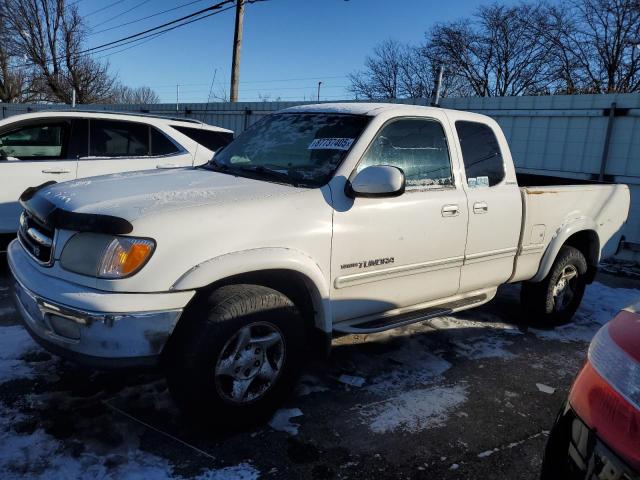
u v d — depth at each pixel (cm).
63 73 3788
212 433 295
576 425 182
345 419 323
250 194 301
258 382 300
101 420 301
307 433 305
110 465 264
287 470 272
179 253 262
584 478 171
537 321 515
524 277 468
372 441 303
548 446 194
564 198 480
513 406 356
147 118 638
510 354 445
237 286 286
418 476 276
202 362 268
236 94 1731
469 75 3572
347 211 323
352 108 379
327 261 316
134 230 255
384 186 312
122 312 250
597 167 889
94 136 598
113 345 251
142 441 285
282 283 316
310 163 345
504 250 434
